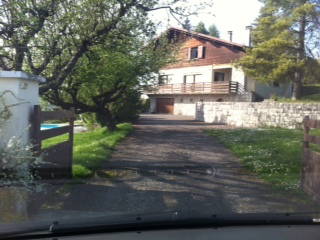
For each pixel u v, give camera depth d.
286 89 34.53
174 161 9.55
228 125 23.92
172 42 15.77
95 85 14.88
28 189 5.19
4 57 8.44
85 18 8.95
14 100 5.72
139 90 18.22
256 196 6.09
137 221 3.03
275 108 22.11
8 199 4.59
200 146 12.57
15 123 5.73
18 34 7.99
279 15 24.77
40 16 7.99
